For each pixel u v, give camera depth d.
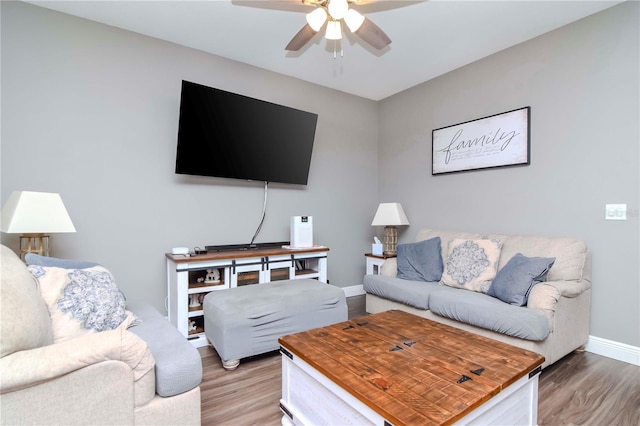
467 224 3.38
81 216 2.57
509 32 2.75
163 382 1.29
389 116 4.30
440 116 3.65
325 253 3.43
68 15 2.52
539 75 2.80
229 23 2.64
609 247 2.42
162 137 2.91
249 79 3.38
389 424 1.02
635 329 2.30
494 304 2.19
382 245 3.87
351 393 1.16
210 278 2.89
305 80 3.78
